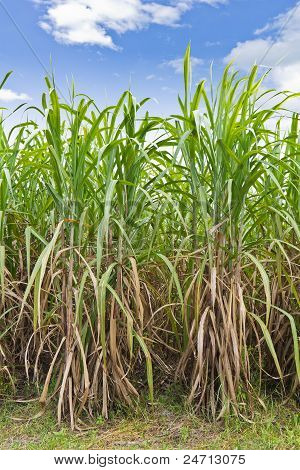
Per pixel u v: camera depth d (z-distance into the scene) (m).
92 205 2.55
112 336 2.32
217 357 2.39
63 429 2.28
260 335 2.75
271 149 2.64
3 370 2.70
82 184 2.29
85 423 2.38
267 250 2.60
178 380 2.67
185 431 2.27
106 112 2.46
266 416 2.39
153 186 2.37
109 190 2.13
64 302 2.34
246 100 2.30
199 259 2.45
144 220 2.57
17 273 2.85
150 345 2.60
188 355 2.44
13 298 2.76
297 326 2.59
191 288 2.32
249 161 2.29
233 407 2.29
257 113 2.32
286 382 2.69
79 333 2.30
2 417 2.47
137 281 2.25
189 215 2.79
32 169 2.50
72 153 2.28
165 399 2.57
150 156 2.51
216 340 2.37
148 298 2.58
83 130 2.38
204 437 2.27
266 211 2.57
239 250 2.37
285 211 2.48
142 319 2.30
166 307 2.52
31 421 2.43
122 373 2.38
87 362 2.44
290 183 2.49
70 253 2.29
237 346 2.28
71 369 2.38
